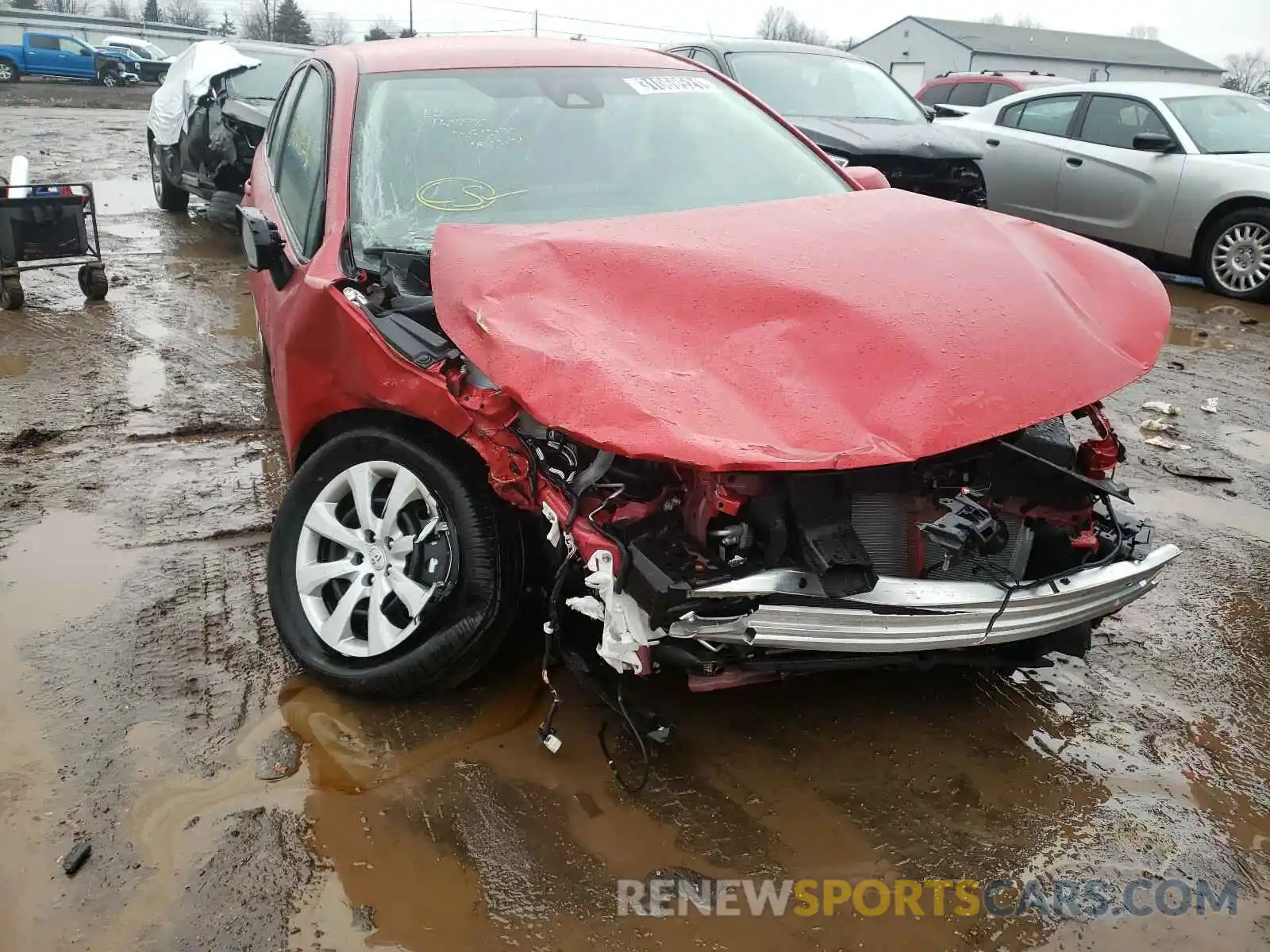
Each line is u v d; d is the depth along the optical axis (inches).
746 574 91.9
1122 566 108.1
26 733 110.8
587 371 92.2
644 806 102.6
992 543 96.7
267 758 108.1
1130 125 373.4
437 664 109.7
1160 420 222.7
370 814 100.5
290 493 123.6
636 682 120.7
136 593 140.1
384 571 114.1
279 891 91.5
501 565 108.7
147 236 398.3
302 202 146.5
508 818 100.4
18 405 212.4
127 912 89.0
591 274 105.5
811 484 94.9
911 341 97.0
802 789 105.6
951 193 332.2
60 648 126.6
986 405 93.8
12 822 98.4
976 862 97.2
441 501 109.5
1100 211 377.7
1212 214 349.4
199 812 100.3
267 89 401.7
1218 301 344.2
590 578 94.7
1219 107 372.8
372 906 90.2
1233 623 141.8
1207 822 103.3
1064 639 113.9
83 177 538.9
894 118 348.2
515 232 115.6
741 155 151.9
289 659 125.9
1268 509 179.5
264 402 218.2
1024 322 103.3
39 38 1321.4
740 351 96.7
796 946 87.7
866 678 124.6
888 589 94.7
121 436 197.8
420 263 123.1
